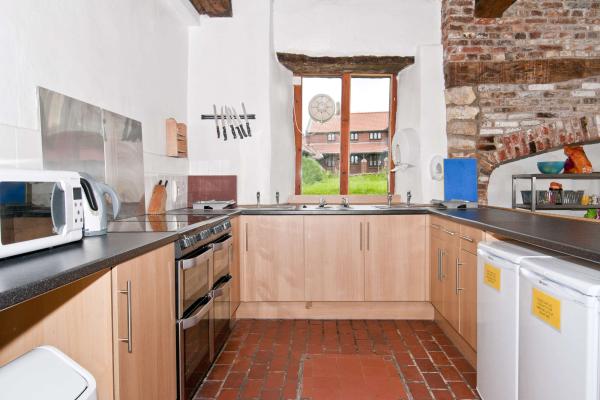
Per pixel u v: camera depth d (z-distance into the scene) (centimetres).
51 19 189
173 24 352
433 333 311
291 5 407
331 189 438
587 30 388
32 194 128
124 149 257
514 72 385
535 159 441
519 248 188
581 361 121
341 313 348
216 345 252
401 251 340
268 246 342
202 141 391
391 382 233
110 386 131
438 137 397
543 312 143
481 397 207
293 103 432
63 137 195
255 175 390
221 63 391
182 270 190
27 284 91
